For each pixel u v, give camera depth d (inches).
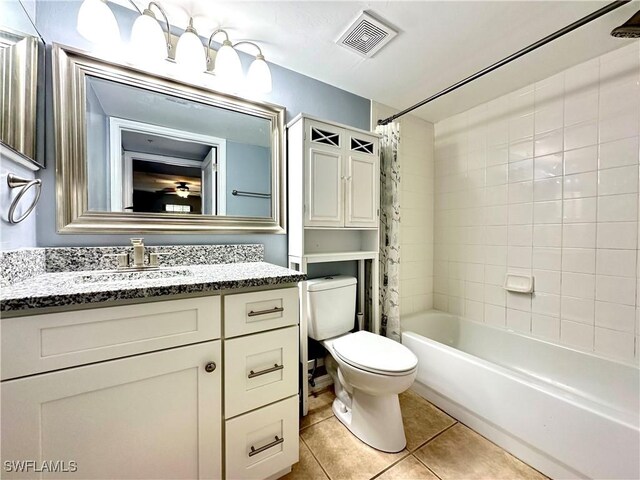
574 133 61.7
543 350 65.0
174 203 51.6
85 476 27.7
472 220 83.6
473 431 52.7
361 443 49.7
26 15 37.6
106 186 45.9
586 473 37.9
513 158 73.2
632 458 34.2
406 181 88.1
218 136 56.1
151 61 49.0
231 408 35.9
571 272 62.5
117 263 44.7
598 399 55.4
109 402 28.7
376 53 58.3
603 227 57.7
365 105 77.7
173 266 49.4
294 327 41.5
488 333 76.7
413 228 90.4
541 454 42.9
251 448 37.4
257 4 45.6
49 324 25.9
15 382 24.7
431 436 51.4
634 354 53.8
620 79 55.1
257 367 38.0
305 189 59.1
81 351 27.3
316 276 71.4
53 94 41.8
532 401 43.8
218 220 55.8
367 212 69.1
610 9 39.4
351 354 50.1
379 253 73.7
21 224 36.9
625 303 55.0
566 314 63.4
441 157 92.9
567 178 62.9
